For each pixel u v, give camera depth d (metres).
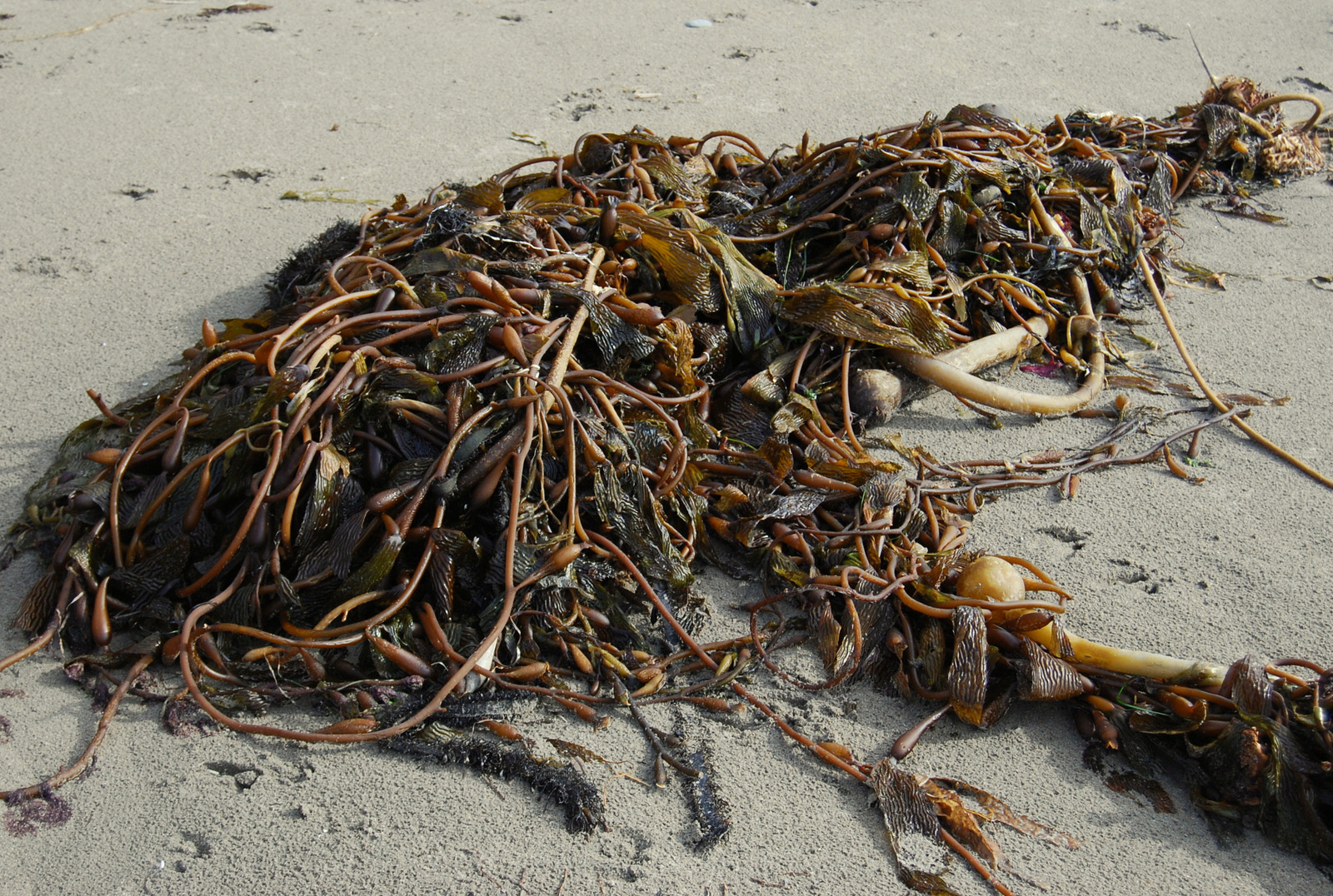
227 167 5.28
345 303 2.97
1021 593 2.58
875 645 2.56
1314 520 3.12
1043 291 4.04
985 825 2.17
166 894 1.99
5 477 3.16
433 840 2.09
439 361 2.75
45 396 3.56
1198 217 5.12
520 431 2.57
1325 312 4.27
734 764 2.30
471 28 7.32
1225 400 3.68
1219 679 2.38
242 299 4.16
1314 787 2.15
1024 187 4.23
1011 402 3.54
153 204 4.91
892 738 2.38
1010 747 2.37
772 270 3.90
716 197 4.23
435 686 2.39
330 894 1.99
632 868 2.05
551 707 2.43
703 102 6.14
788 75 6.58
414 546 2.54
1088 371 3.79
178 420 2.79
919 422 3.57
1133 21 7.82
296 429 2.56
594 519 2.75
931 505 2.97
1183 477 3.31
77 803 2.17
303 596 2.47
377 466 2.60
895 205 3.87
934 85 6.48
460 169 5.27
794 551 2.87
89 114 5.86
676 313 3.38
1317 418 3.60
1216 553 2.98
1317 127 6.07
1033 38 7.39
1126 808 2.23
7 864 2.04
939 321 3.54
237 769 2.25
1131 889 2.06
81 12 7.55
